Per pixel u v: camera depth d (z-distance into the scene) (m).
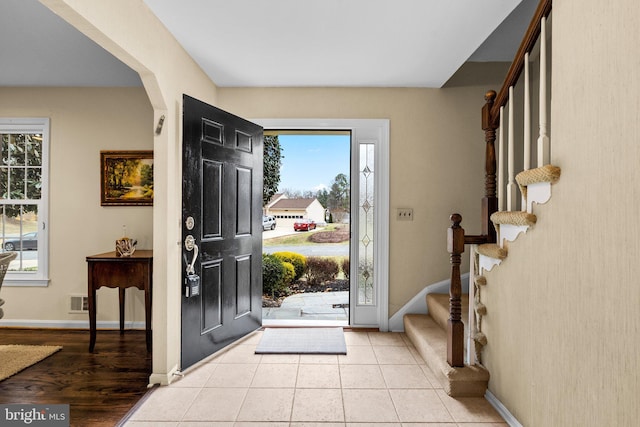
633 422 1.18
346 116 3.54
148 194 3.67
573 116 1.49
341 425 1.96
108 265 3.04
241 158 3.25
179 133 2.64
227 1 2.09
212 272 2.90
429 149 3.54
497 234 2.20
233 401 2.21
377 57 2.86
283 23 2.35
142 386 2.42
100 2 1.68
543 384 1.68
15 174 3.74
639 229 1.16
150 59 2.19
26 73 3.37
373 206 3.63
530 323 1.80
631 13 1.19
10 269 3.72
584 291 1.42
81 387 2.41
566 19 1.55
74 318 3.68
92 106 3.69
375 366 2.72
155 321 2.43
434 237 3.54
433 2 2.11
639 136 1.16
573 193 1.48
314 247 5.76
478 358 2.41
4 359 2.84
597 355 1.34
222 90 3.54
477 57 3.44
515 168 3.49
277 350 3.01
